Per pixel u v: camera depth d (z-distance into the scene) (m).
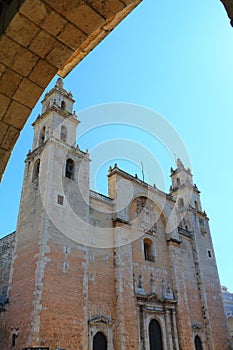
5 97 5.41
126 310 36.50
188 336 42.88
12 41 4.94
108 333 34.03
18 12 4.59
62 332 29.27
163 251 48.28
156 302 41.59
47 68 5.35
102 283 36.34
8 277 36.72
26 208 37.09
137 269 41.81
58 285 31.00
